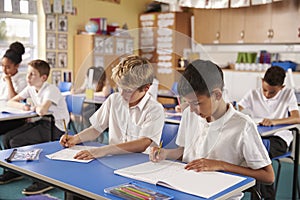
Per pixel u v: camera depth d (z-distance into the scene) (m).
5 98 4.11
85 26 6.63
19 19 6.21
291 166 4.34
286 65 5.69
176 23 6.80
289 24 5.68
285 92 3.43
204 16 6.72
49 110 3.50
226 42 6.45
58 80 6.57
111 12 7.23
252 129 1.75
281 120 3.08
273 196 2.89
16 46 4.22
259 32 6.02
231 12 6.34
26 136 3.44
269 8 5.88
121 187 1.46
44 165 1.75
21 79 4.28
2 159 1.86
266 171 1.72
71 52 6.73
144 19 7.45
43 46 6.40
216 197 1.38
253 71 5.87
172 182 1.51
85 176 1.60
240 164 1.79
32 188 3.22
